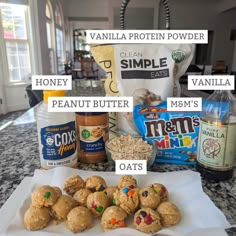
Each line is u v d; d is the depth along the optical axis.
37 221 0.37
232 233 0.38
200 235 0.36
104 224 0.37
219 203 0.46
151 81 0.67
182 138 0.61
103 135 0.62
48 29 5.21
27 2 4.11
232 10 6.62
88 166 0.61
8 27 3.98
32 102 1.50
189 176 0.51
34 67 4.41
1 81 4.02
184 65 0.68
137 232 0.36
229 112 0.52
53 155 0.54
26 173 0.58
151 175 0.52
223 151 0.50
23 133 0.88
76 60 6.88
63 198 0.40
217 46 7.16
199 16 6.90
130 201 0.39
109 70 0.66
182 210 0.41
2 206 0.43
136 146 0.59
